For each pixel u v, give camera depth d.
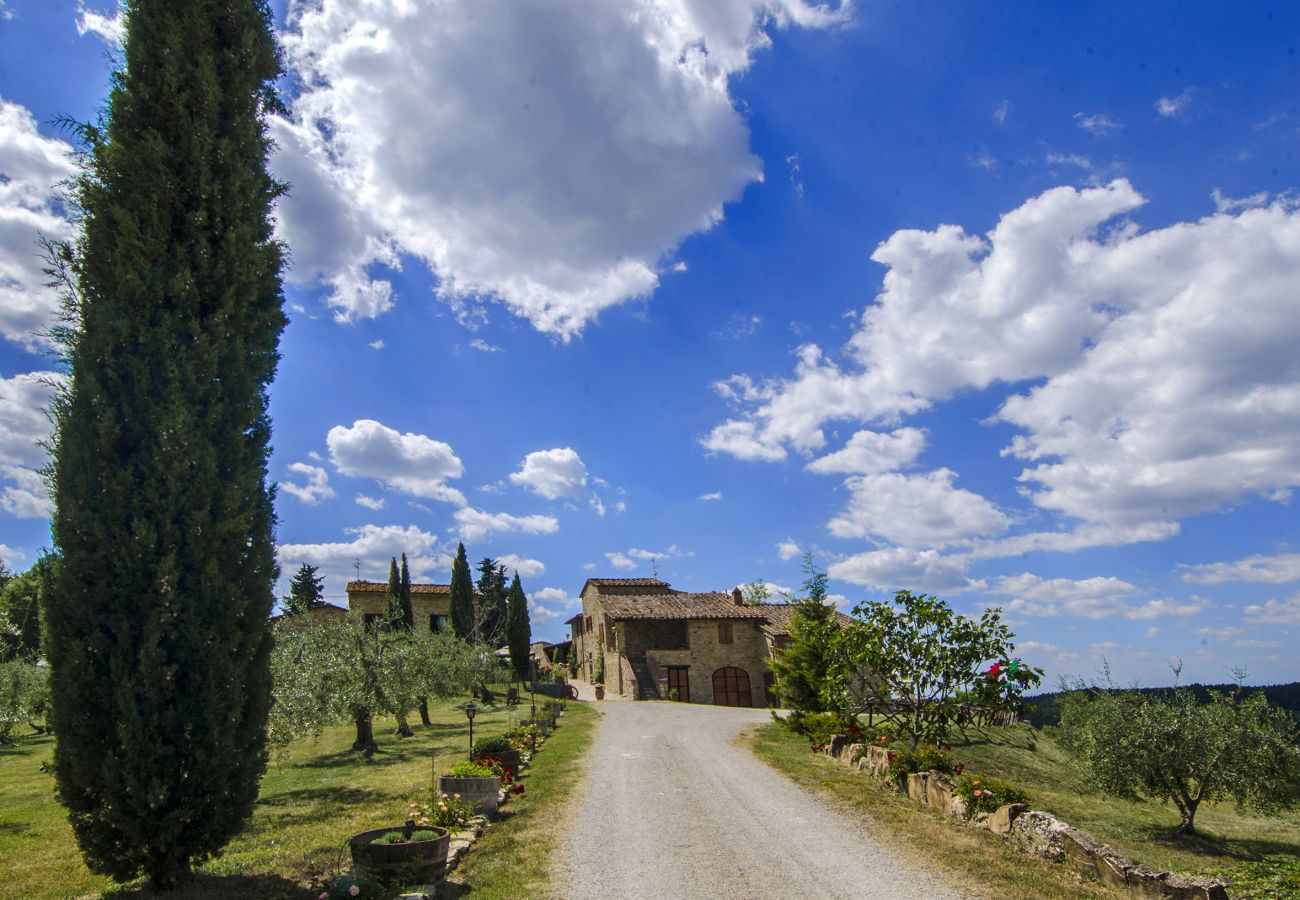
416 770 18.31
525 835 10.51
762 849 9.62
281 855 9.62
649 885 8.21
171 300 8.80
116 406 8.22
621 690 43.75
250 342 9.44
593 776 15.31
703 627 43.59
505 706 36.94
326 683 21.55
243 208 9.60
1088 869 8.27
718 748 19.52
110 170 8.73
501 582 75.56
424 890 7.73
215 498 8.60
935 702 14.66
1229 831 15.41
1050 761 22.22
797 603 25.09
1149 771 13.97
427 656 27.31
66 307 8.54
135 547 7.86
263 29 10.27
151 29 9.19
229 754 8.19
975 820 10.70
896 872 8.53
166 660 7.92
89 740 7.59
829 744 18.14
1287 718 13.93
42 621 7.72
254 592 8.80
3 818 14.10
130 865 7.82
